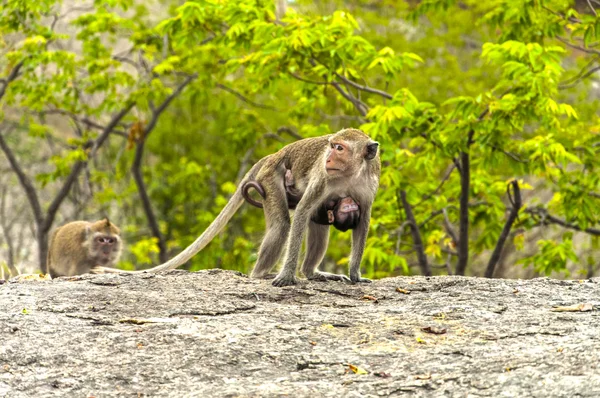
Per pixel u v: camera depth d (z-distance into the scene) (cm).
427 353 550
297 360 544
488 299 695
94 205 2431
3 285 739
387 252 1481
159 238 2112
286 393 493
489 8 2242
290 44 1304
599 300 682
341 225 762
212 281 767
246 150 2116
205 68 1833
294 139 2309
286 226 828
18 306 653
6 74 1895
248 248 2089
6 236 2314
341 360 542
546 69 1257
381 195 1504
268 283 765
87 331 595
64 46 2486
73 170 1991
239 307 670
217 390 500
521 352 536
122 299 682
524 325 605
